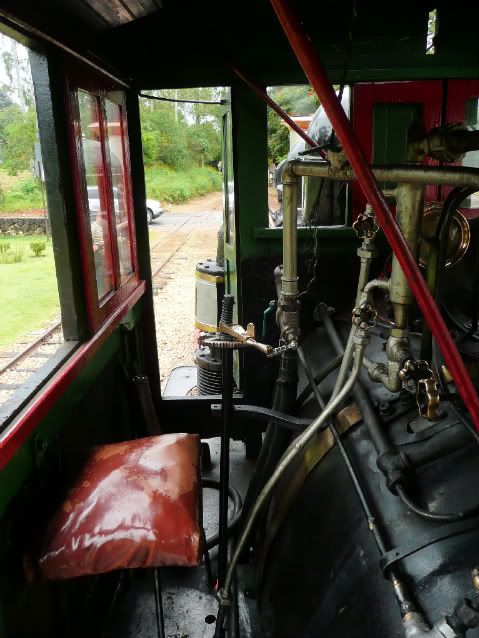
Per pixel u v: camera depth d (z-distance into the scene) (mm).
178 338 6035
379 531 1185
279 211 4004
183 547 1354
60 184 1741
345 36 2627
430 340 1480
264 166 2828
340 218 3104
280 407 2016
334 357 2150
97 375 2135
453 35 2627
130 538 1351
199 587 2223
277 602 1582
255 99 2738
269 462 2027
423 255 1487
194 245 13461
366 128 2740
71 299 1853
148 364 3078
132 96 2742
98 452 1718
